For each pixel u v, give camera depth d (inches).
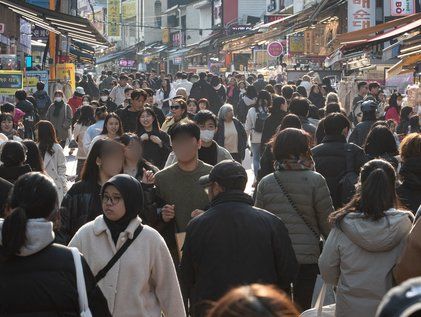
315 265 406.9
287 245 319.0
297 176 405.7
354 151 502.6
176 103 774.5
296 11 3127.5
